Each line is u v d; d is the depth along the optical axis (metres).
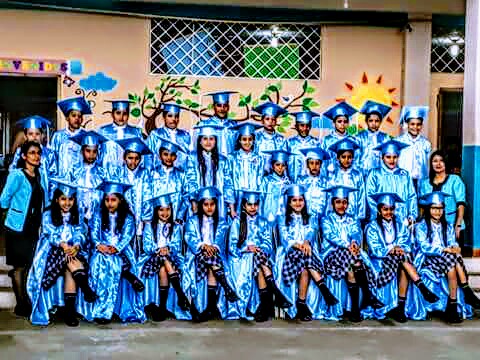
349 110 6.96
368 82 8.85
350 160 6.66
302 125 6.98
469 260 7.28
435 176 7.00
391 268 6.37
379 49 8.84
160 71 8.58
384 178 6.74
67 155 6.59
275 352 5.35
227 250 6.46
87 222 6.34
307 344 5.58
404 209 6.59
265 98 8.75
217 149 6.71
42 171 6.29
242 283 6.34
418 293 6.48
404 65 8.79
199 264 6.30
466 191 7.55
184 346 5.48
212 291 6.28
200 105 8.67
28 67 8.23
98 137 6.37
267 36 8.74
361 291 6.43
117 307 6.26
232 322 6.26
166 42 8.57
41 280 6.05
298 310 6.38
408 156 7.14
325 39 8.77
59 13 8.26
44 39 8.26
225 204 6.61
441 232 6.50
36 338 5.65
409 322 6.35
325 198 6.58
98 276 6.13
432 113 8.97
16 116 8.41
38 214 6.26
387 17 8.77
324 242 6.53
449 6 8.48
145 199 6.44
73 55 8.34
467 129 7.54
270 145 6.89
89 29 8.35
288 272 6.34
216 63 8.68
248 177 6.70
